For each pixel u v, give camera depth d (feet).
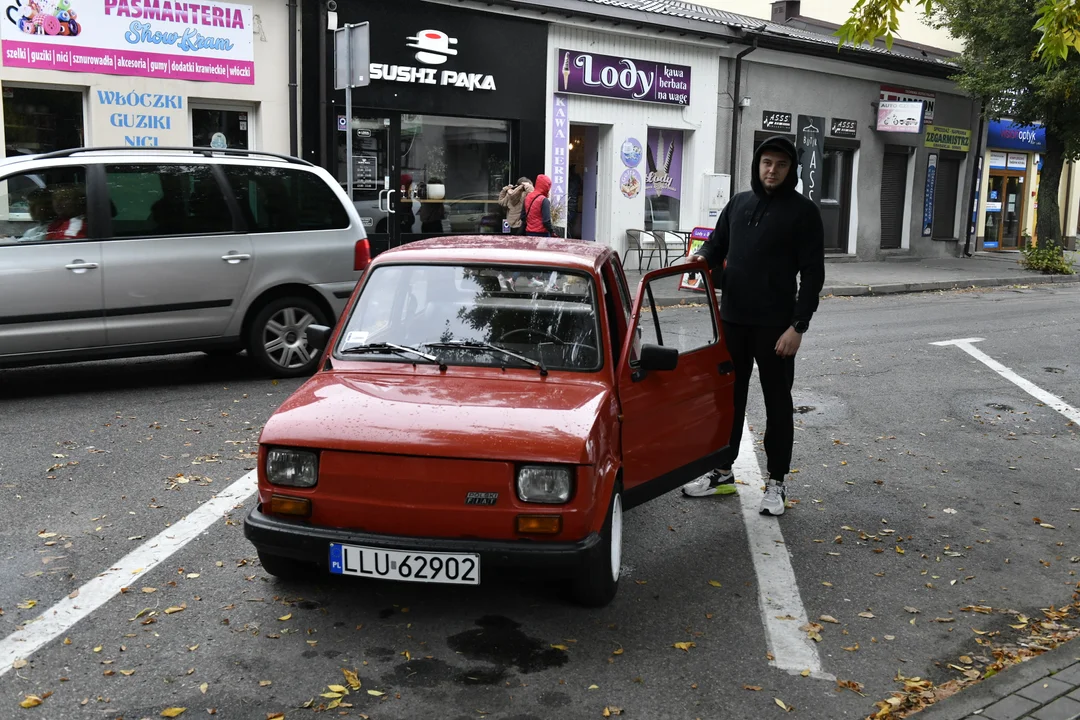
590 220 63.87
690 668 12.92
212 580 15.19
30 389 27.45
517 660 12.91
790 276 18.66
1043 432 26.30
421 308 16.07
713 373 18.11
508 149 57.31
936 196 88.94
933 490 21.21
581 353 15.34
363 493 12.96
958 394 30.37
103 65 42.04
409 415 13.46
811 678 12.82
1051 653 13.37
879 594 15.69
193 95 44.70
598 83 60.03
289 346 29.53
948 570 16.81
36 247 25.30
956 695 12.19
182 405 25.85
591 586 13.97
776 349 18.38
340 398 14.07
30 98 41.04
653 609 14.69
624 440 15.20
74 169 25.96
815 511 19.65
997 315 49.85
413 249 17.30
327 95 48.62
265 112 47.01
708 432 18.07
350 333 15.99
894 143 82.12
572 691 12.19
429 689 12.12
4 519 17.46
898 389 30.94
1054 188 77.30
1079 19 24.82
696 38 64.80
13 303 24.97
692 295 17.95
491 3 54.13
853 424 26.66
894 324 45.60
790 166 18.20
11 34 39.70
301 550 13.12
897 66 79.10
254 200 28.58
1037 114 73.61
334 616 14.02
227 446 22.24
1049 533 18.79
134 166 26.76
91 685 12.02
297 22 47.44
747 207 18.81
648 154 65.72
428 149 53.52
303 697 11.85
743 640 13.82
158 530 17.19
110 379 29.04
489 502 12.78
